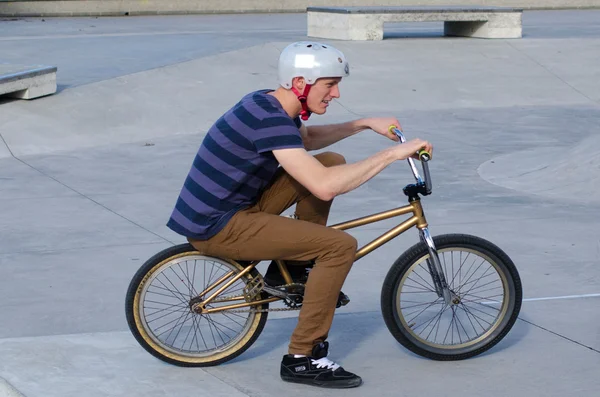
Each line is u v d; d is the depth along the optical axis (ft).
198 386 14.57
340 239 14.28
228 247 14.55
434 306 18.29
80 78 46.50
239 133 14.08
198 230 14.44
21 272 21.43
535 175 31.91
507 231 24.93
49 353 15.78
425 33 65.87
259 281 15.11
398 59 54.54
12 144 37.29
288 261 15.24
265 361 15.71
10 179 32.17
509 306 15.65
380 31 59.21
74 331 17.53
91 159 35.76
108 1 86.22
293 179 14.70
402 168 33.86
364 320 17.80
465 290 19.47
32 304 19.11
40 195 29.73
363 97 48.14
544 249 23.09
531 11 94.38
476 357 15.83
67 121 40.42
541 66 54.95
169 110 43.45
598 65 55.42
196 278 20.59
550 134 40.86
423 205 28.12
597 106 48.91
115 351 15.98
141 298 14.99
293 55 14.08
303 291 15.19
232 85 47.91
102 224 26.11
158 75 47.70
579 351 16.05
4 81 40.22
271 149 13.84
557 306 18.51
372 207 27.94
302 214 14.98
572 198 29.09
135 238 24.64
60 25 74.90
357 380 14.57
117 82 45.78
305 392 14.43
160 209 27.96
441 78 51.88
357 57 54.29
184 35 63.77
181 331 17.03
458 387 14.58
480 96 49.73
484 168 33.96
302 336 14.62
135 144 38.88
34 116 40.24
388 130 15.81
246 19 82.74
